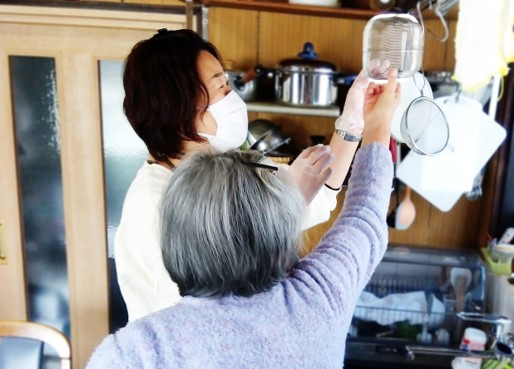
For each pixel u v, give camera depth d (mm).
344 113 1070
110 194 2150
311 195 944
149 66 1032
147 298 1074
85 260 2207
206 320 675
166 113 1036
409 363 1920
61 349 1424
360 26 1957
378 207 827
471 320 1837
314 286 730
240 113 1110
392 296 1946
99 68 2025
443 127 1000
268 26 1959
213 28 1959
